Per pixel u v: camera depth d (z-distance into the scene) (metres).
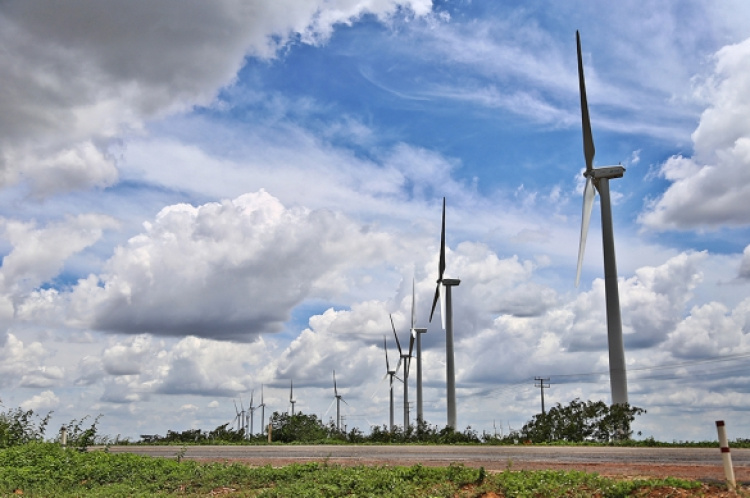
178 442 44.44
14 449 25.86
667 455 21.17
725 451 12.77
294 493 16.45
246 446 36.31
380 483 16.61
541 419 40.75
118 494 18.34
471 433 45.00
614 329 42.25
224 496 17.36
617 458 20.42
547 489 13.87
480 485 15.18
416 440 45.09
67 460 24.17
